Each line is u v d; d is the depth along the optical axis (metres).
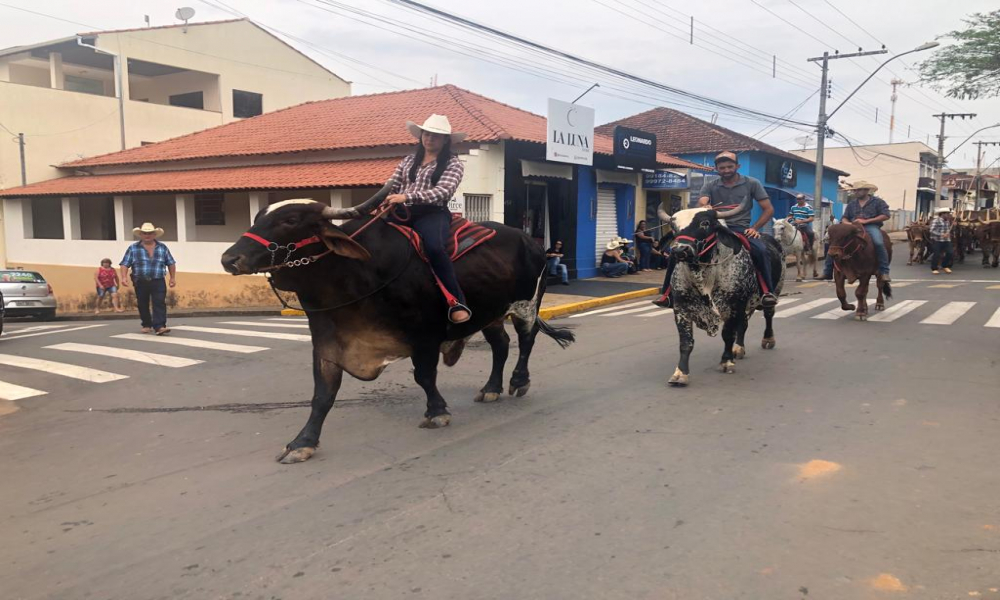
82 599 3.53
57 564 3.89
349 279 5.27
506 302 6.44
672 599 3.32
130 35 27.38
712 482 4.74
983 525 4.00
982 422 5.91
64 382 8.60
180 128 29.23
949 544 3.78
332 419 6.54
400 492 4.74
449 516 4.33
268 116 24.72
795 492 4.53
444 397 7.23
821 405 6.55
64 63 29.09
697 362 8.59
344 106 23.22
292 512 4.47
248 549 3.98
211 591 3.54
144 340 11.59
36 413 7.28
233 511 4.52
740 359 8.69
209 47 29.92
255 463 5.45
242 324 13.80
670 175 22.33
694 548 3.81
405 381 8.00
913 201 54.88
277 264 5.04
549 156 17.03
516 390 7.17
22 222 24.48
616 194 22.00
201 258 19.78
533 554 3.81
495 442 5.73
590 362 8.77
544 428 6.06
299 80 33.62
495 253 6.24
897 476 4.76
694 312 7.47
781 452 5.30
